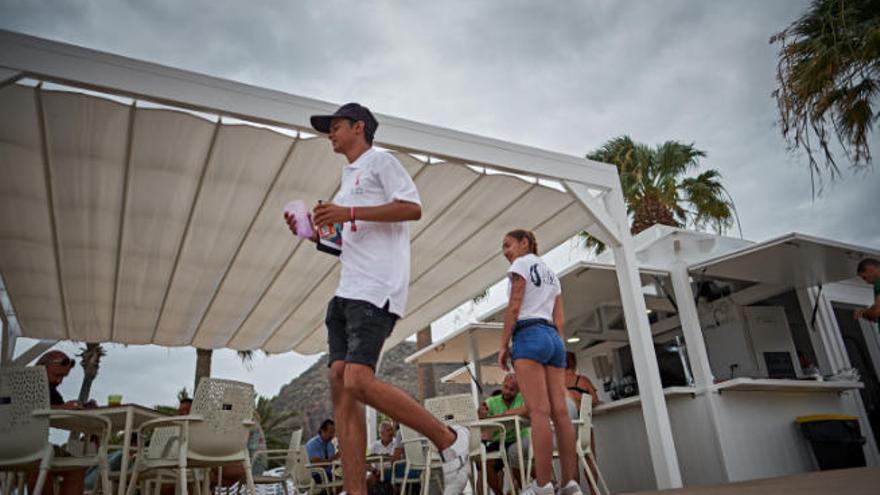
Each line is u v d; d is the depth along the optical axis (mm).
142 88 3656
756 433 6035
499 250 6250
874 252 6391
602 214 5371
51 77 3441
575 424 4961
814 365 7773
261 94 4004
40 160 4184
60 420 3465
